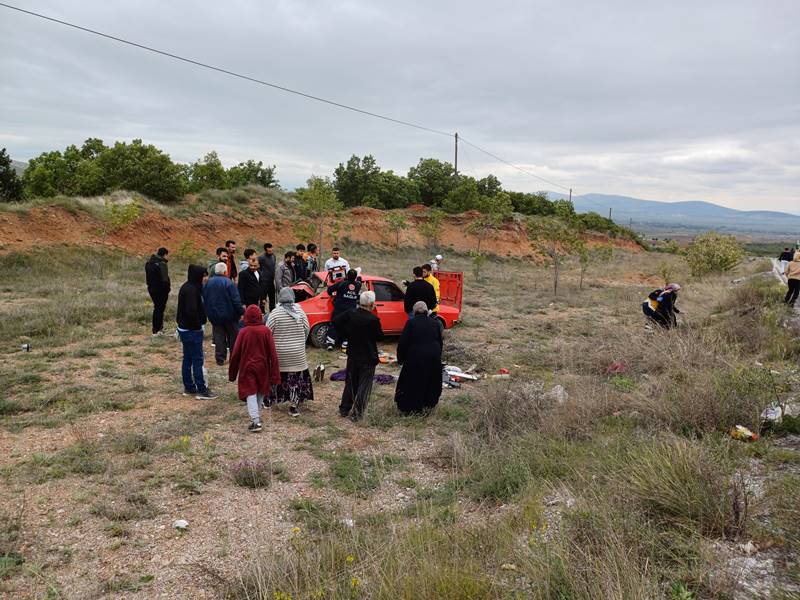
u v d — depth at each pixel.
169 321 12.49
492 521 4.42
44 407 7.04
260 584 3.48
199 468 5.61
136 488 5.07
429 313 10.14
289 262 12.57
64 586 3.64
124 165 28.48
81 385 7.86
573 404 6.86
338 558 3.87
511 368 10.01
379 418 7.29
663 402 6.55
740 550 3.61
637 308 17.69
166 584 3.73
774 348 9.27
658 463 4.55
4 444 5.88
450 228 41.28
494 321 15.29
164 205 27.41
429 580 3.38
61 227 20.88
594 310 17.73
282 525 4.62
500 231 42.25
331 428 6.95
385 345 11.97
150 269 10.93
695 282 26.39
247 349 6.66
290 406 7.28
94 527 4.42
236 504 4.96
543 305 18.75
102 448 5.89
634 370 8.89
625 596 3.03
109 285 16.27
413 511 4.79
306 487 5.36
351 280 11.02
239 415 7.23
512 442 6.10
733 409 6.06
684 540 3.72
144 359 9.59
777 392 6.55
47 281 16.53
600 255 35.41
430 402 7.53
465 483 5.43
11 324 10.95
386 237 35.94
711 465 4.51
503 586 3.43
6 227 19.23
